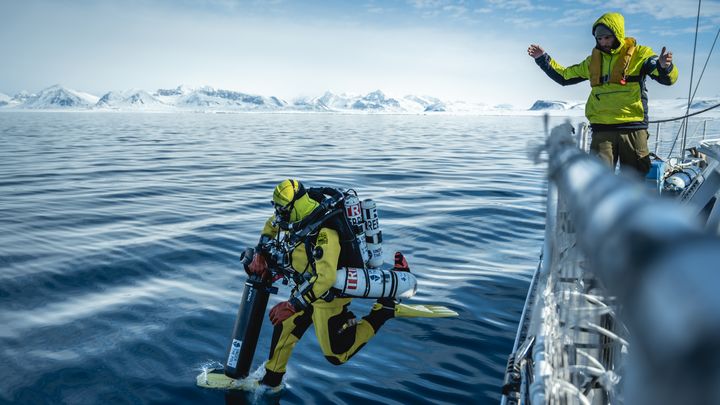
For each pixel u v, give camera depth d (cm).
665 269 27
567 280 163
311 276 387
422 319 556
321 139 4606
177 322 548
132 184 1600
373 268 395
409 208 1162
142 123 10731
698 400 21
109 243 850
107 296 622
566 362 175
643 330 26
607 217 40
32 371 450
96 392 420
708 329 21
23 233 923
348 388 432
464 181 1662
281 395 419
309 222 383
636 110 495
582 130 366
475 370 458
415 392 426
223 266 741
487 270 722
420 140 4538
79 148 3338
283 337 415
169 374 447
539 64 535
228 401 411
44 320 552
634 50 485
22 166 2167
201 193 1423
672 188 571
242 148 3366
